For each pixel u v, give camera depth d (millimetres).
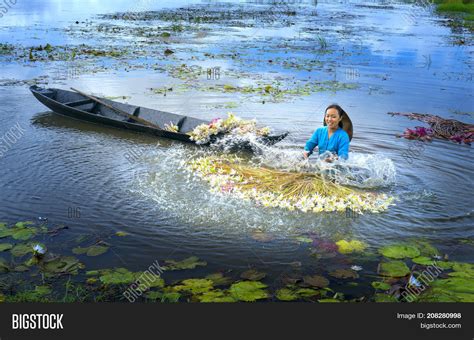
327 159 6148
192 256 4238
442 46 17016
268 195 5359
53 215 4883
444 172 6320
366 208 5203
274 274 4008
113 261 4121
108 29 18734
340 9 30156
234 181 5742
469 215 5137
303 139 7434
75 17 22469
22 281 3840
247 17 24359
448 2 30969
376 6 32656
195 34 18281
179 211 5047
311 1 35156
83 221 4785
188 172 6039
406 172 6281
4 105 8711
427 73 12547
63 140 7074
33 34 16828
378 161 6359
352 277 3980
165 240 4492
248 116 8461
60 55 13258
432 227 4875
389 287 3830
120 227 4695
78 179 5734
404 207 5293
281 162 6414
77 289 3746
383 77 11945
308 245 4480
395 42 17672
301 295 3732
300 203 5207
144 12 25250
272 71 12266
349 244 4500
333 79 11570
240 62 13266
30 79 10547
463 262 4230
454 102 9844
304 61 13695
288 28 20922
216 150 6934
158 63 12711
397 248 4422
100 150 6727
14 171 5898
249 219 4941
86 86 10133
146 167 6168
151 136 7410
